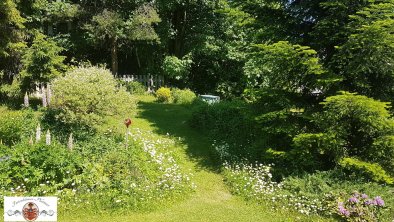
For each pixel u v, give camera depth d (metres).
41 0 16.75
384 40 7.86
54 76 13.79
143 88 20.41
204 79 23.56
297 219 7.40
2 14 13.91
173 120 14.65
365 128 8.64
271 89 9.61
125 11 19.66
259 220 7.30
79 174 7.87
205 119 13.59
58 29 21.36
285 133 9.69
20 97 14.33
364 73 8.80
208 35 21.09
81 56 21.67
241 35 20.88
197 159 10.88
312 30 9.74
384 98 9.00
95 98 10.19
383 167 8.61
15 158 7.50
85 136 9.57
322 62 9.36
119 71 23.58
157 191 8.01
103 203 7.25
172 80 22.47
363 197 7.56
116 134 10.65
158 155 10.05
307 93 9.83
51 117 10.73
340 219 7.38
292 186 8.40
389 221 7.20
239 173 9.35
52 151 7.71
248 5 10.47
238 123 12.49
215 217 7.33
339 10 8.67
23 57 13.91
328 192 7.95
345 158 8.14
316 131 9.21
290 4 10.03
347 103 7.91
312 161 8.91
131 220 6.88
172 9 21.02
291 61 8.70
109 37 19.16
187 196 8.34
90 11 18.78
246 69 19.75
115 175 7.98
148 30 18.98
